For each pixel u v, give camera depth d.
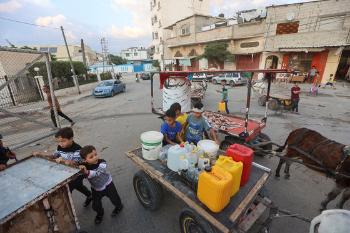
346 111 10.45
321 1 17.95
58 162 2.89
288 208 3.90
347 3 16.73
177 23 32.84
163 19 41.97
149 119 9.99
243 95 15.33
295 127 8.25
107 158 6.11
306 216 3.70
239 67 25.62
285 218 3.64
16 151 6.80
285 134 7.55
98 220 3.61
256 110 10.99
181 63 31.83
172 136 4.07
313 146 4.02
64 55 57.56
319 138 4.11
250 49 23.72
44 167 2.83
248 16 22.80
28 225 2.23
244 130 4.93
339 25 17.47
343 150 3.50
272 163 5.54
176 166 3.16
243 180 2.83
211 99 14.28
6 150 4.05
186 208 2.78
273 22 20.86
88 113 11.84
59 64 20.11
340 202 3.63
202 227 2.52
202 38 28.28
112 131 8.52
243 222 2.62
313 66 19.34
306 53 19.70
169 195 4.21
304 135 4.32
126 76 45.50
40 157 3.12
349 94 14.61
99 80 28.08
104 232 3.46
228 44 25.42
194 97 12.48
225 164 2.64
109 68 46.91
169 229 3.46
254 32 22.55
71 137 3.46
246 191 2.74
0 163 3.89
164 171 3.24
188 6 39.84
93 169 3.19
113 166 5.62
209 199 2.40
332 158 3.61
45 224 2.40
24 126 9.78
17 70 16.20
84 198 4.33
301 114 10.09
